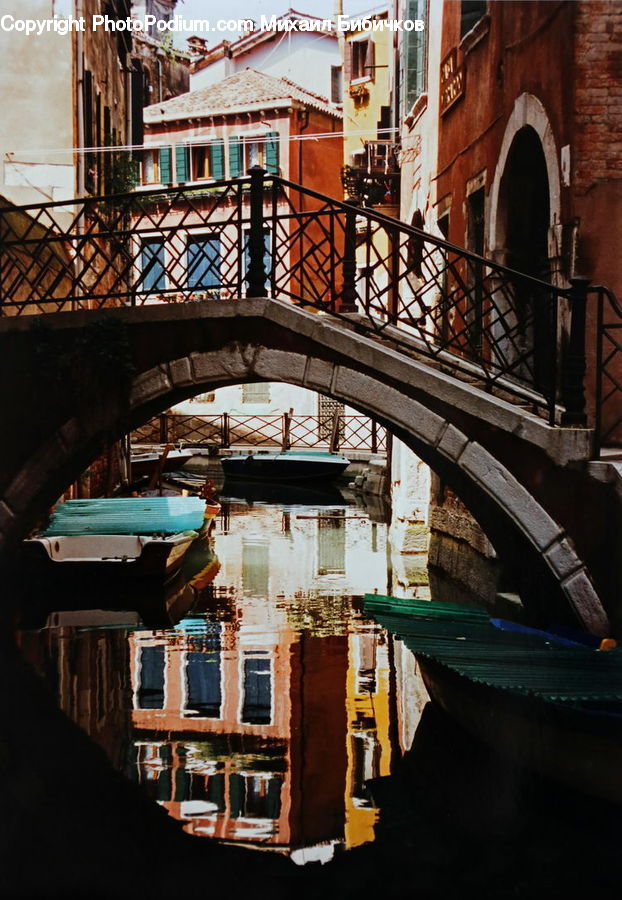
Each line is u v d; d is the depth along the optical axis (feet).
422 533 42.86
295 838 15.35
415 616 22.27
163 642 26.99
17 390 26.45
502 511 23.39
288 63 106.83
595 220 26.37
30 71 43.21
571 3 26.08
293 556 42.37
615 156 26.25
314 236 95.35
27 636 27.55
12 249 34.14
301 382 24.67
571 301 23.24
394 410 23.93
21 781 17.34
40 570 33.42
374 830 15.88
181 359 25.62
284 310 24.61
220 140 98.73
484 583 32.14
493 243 33.12
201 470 89.61
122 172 55.77
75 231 44.06
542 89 28.50
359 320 25.29
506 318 32.45
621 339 26.30
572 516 22.76
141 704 21.63
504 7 32.07
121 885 13.89
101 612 30.81
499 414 23.18
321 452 83.66
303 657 25.58
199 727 20.25
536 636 20.72
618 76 26.07
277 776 17.70
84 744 19.13
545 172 31.99
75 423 26.12
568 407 23.24
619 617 22.04
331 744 19.43
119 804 16.48
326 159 100.48
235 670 24.26
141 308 25.79
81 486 47.80
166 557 33.71
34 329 26.30
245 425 97.25
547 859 15.16
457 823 16.02
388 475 66.28
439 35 43.39
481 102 35.19
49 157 43.37
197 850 15.23
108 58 56.39
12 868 14.52
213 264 25.58
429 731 20.17
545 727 16.93
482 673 17.74
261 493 72.02
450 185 40.63
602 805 16.46
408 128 54.34
